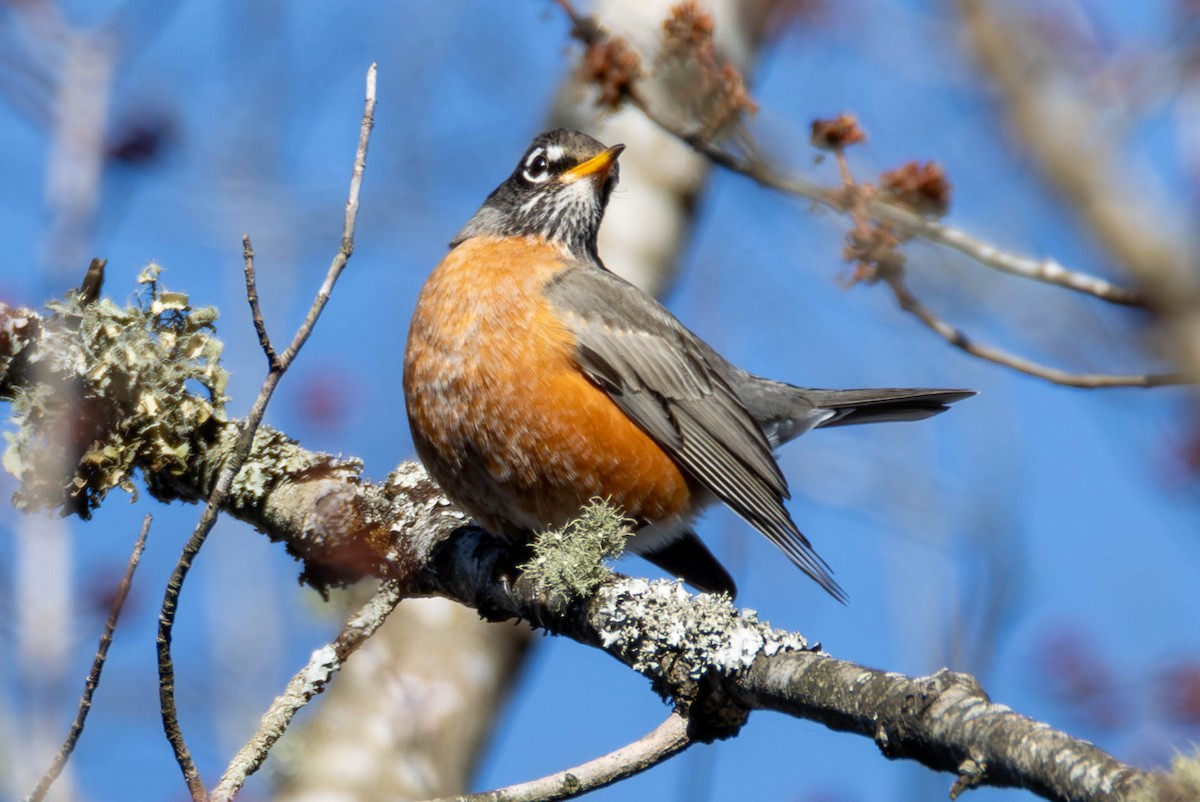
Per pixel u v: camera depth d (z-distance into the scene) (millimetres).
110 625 7211
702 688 8055
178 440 10195
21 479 9797
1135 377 8812
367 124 8164
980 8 6789
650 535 11844
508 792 7949
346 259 7973
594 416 11094
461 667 12922
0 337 9789
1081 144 6352
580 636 9062
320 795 12258
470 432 11102
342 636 8547
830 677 7176
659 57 9836
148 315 10148
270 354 7703
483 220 13016
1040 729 5883
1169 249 6176
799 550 11805
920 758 6441
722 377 12461
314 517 10297
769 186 9562
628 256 14977
